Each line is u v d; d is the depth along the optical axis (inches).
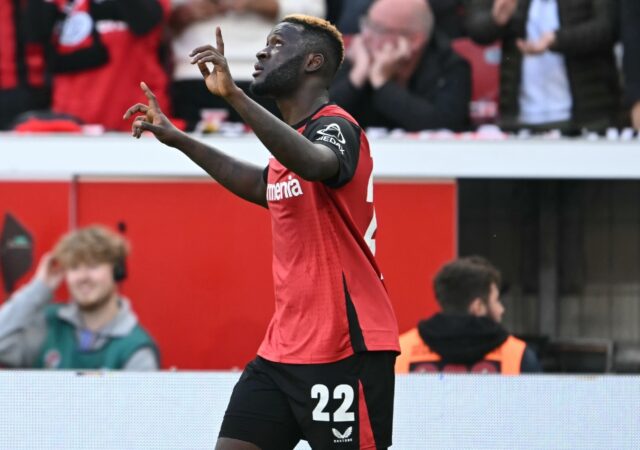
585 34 781.3
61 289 705.0
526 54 799.1
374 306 406.0
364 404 402.6
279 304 414.0
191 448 554.3
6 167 737.6
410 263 740.0
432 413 552.7
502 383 553.3
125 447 554.3
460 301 621.3
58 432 553.3
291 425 413.4
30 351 674.8
